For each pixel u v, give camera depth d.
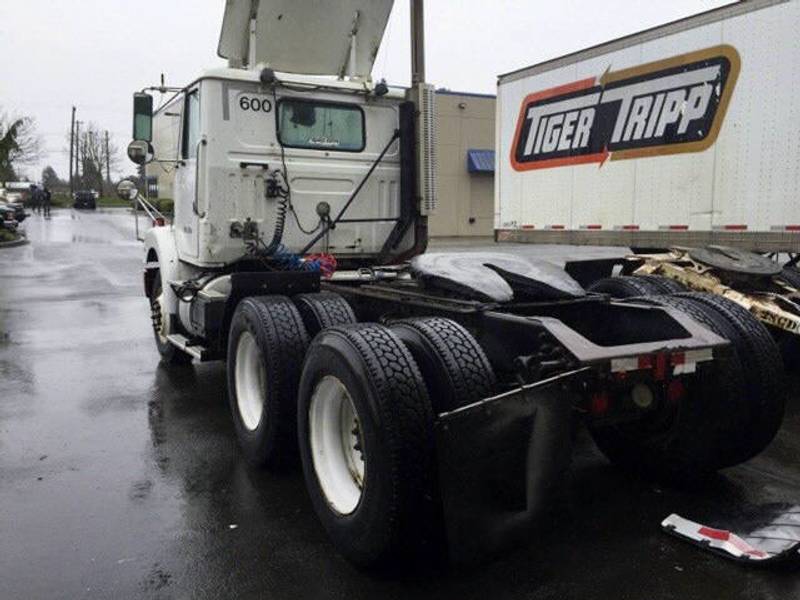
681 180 9.13
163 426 5.67
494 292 4.23
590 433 4.81
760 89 8.06
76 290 14.13
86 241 27.67
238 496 4.33
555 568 3.45
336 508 3.61
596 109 10.39
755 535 3.68
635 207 9.86
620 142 10.01
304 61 6.78
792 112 7.75
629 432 4.52
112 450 5.12
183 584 3.33
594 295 4.53
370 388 3.28
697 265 7.66
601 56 10.22
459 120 35.09
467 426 3.09
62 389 6.78
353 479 3.68
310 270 5.59
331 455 3.77
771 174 8.02
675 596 3.18
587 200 10.71
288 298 4.93
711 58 8.60
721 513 3.99
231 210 5.97
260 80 5.97
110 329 10.01
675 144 9.17
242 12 6.36
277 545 3.71
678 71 9.05
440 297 4.47
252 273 5.23
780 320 6.56
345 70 7.02
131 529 3.88
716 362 3.94
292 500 4.27
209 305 5.58
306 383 3.83
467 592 3.25
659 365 3.58
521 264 4.74
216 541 3.75
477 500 3.12
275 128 6.10
